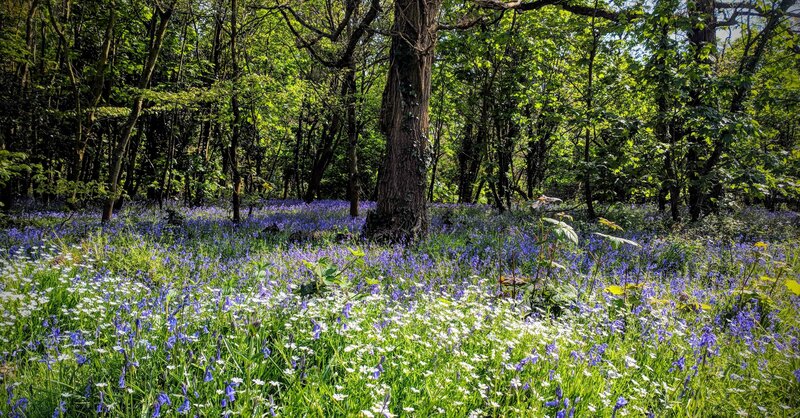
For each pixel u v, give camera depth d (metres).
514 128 18.28
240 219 13.31
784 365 4.12
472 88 16.53
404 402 3.02
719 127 11.20
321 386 3.01
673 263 8.77
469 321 4.45
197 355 3.35
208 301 4.70
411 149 9.97
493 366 3.65
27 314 4.14
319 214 15.98
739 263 8.48
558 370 3.57
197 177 18.41
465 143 24.94
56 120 15.80
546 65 16.59
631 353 4.27
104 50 12.33
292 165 33.28
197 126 21.23
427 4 9.96
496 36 13.18
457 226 12.18
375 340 3.80
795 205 22.59
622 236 11.18
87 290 5.05
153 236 9.24
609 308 5.48
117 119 19.20
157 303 4.49
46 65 15.40
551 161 16.27
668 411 3.33
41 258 6.87
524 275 7.05
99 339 3.71
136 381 2.98
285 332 3.76
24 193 19.44
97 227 10.15
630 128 12.17
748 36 13.19
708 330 4.44
